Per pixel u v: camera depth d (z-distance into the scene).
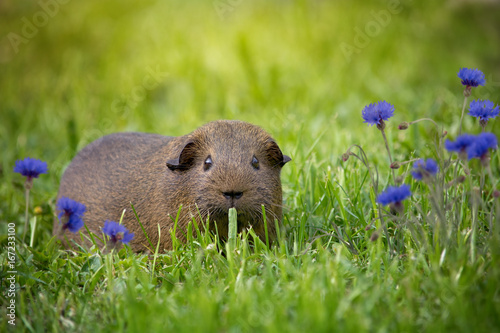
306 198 7.93
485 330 4.62
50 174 10.18
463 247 5.69
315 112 11.94
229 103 12.55
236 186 6.24
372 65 14.44
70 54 16.27
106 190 7.91
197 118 12.12
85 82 14.47
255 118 11.58
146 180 7.48
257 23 17.14
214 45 15.50
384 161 8.77
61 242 7.49
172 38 16.50
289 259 5.98
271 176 6.85
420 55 15.05
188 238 6.48
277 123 10.84
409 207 6.52
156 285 5.98
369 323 4.62
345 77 13.77
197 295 5.11
